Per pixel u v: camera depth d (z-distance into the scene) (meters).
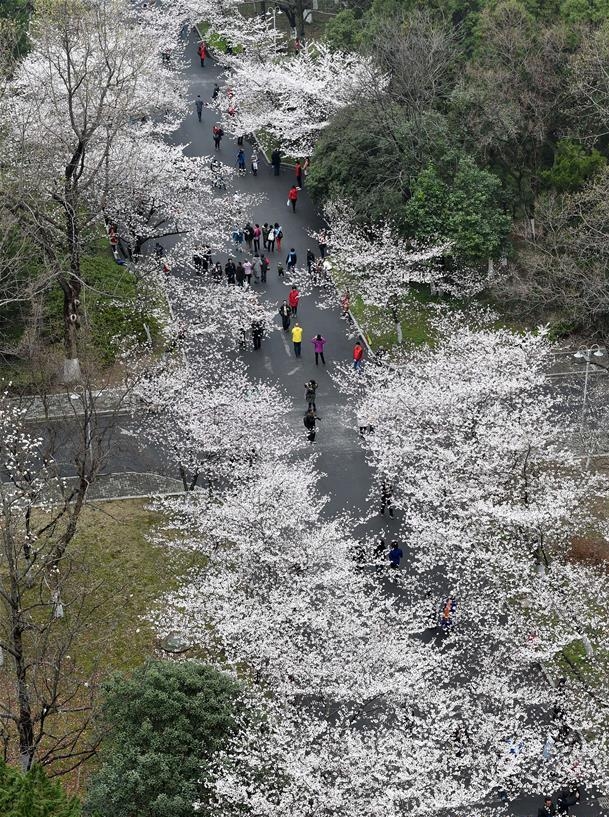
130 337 71.44
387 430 63.34
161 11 115.19
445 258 79.75
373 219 79.31
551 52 79.94
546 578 55.38
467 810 46.25
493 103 79.06
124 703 44.59
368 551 58.44
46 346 68.88
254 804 42.16
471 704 51.44
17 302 68.81
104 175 72.62
